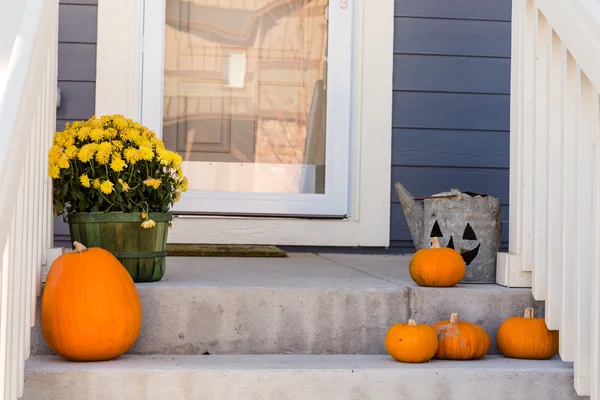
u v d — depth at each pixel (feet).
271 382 6.84
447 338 7.54
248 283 8.09
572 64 7.33
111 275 7.00
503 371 7.11
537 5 7.94
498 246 8.91
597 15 6.70
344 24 12.56
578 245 7.07
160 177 8.11
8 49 6.15
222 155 12.53
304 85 12.69
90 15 12.11
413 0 12.62
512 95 8.59
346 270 9.77
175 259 10.68
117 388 6.68
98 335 6.85
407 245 12.67
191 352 7.68
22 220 6.19
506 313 8.11
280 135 12.64
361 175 12.50
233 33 12.57
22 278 6.33
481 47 12.73
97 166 7.84
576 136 7.16
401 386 6.98
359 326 7.89
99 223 7.78
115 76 12.03
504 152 12.77
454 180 12.69
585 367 7.04
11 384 5.91
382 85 12.50
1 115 5.53
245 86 12.59
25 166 6.32
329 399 6.90
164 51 12.35
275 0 12.63
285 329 7.79
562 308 7.34
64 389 6.61
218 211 12.34
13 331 6.01
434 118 12.66
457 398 7.05
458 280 8.21
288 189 12.61
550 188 7.59
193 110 12.48
